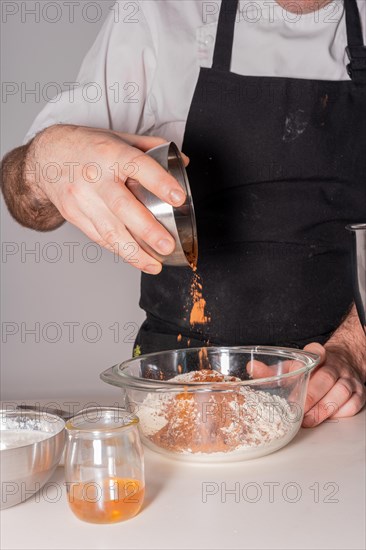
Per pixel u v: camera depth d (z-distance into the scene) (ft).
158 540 2.69
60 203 3.87
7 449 2.89
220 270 5.19
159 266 3.61
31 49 8.79
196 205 5.29
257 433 3.41
